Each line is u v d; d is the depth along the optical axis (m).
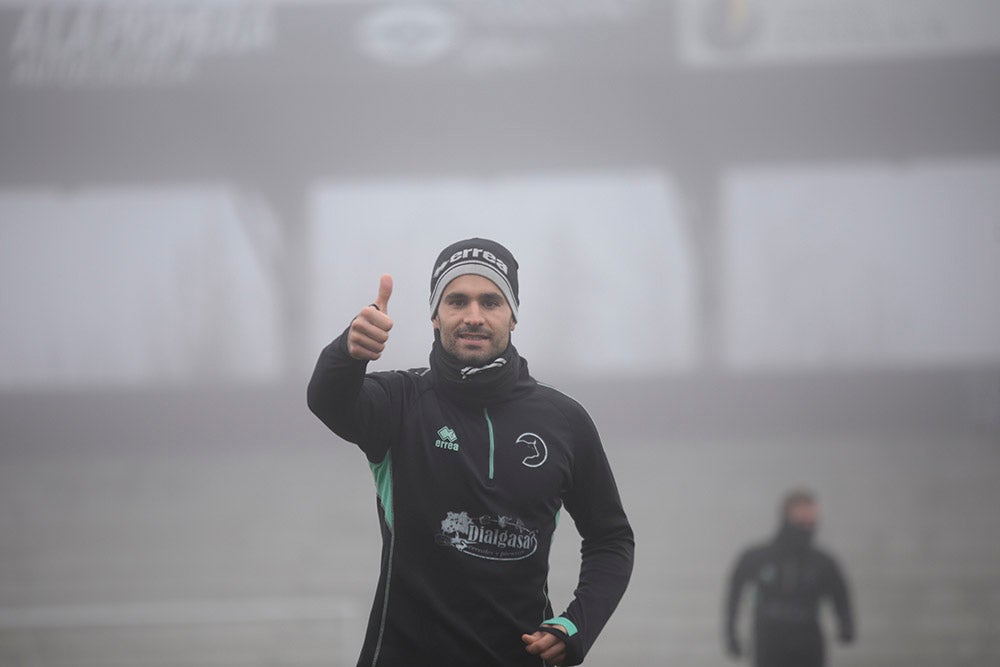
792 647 21.38
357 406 6.94
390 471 7.14
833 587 21.70
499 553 6.99
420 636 6.89
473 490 7.00
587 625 7.08
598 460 7.59
